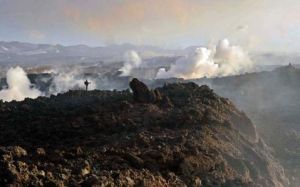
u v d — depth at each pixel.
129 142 46.03
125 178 33.56
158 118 57.38
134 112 58.62
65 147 47.69
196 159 44.06
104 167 35.94
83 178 32.06
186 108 61.41
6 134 56.53
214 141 51.69
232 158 49.41
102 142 47.84
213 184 41.56
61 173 31.81
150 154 41.81
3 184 28.91
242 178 46.09
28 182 29.44
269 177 51.88
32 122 60.22
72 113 62.03
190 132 52.09
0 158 31.48
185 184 38.56
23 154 35.62
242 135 59.91
